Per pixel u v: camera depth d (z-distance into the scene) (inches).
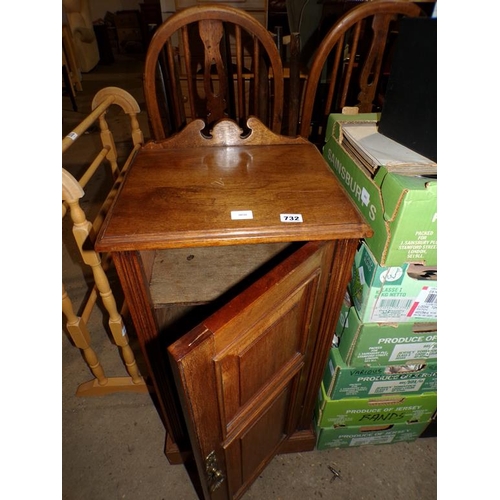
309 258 23.8
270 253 35.5
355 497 40.3
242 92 46.8
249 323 21.3
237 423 27.4
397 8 39.8
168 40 43.1
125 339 43.9
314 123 60.2
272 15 74.4
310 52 59.0
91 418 47.5
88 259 34.8
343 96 46.8
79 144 115.3
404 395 38.4
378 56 44.1
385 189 25.1
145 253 31.4
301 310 28.0
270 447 38.1
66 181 30.3
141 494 40.1
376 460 43.7
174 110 48.3
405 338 32.2
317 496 40.3
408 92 28.5
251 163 31.9
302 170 30.9
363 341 32.2
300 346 31.2
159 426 46.5
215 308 30.2
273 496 40.3
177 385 19.2
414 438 44.6
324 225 24.5
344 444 44.2
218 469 27.4
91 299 48.1
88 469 42.3
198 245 23.3
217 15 39.6
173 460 41.9
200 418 21.6
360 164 29.8
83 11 189.6
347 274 28.0
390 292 28.5
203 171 30.5
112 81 182.4
